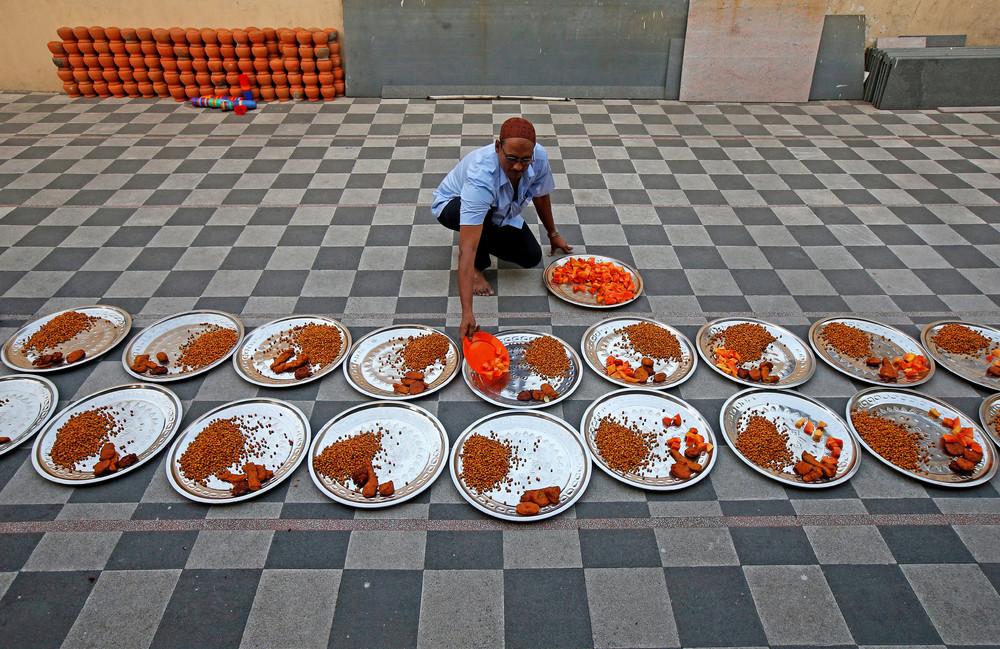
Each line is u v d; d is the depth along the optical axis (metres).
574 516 2.23
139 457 2.39
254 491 2.28
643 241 3.94
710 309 3.32
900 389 2.71
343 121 5.86
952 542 2.14
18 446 2.44
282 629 1.89
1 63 6.43
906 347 2.99
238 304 3.32
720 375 2.82
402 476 2.34
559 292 3.38
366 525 2.19
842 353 2.94
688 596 1.99
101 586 1.99
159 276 3.54
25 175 4.71
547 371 2.79
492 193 2.75
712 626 1.91
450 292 3.43
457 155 5.16
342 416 2.54
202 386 2.75
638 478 2.35
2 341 3.03
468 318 2.78
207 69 6.25
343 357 2.88
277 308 3.29
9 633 1.86
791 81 6.36
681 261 3.73
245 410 2.59
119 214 4.20
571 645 1.86
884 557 2.10
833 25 6.24
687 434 2.46
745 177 4.82
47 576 2.02
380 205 4.36
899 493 2.31
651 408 2.62
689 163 5.05
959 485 2.30
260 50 6.09
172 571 2.04
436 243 3.91
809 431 2.53
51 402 2.62
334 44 6.25
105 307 3.22
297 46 6.20
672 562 2.09
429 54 6.34
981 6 6.27
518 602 1.97
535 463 2.38
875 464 2.42
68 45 6.19
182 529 2.17
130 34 6.08
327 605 1.95
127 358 2.87
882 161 5.10
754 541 2.15
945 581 2.03
